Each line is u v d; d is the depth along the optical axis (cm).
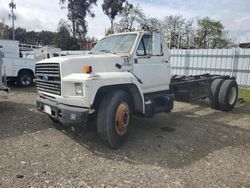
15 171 372
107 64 494
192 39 2477
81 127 576
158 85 599
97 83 434
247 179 373
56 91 473
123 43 557
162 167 400
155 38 547
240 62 1454
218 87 829
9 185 335
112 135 450
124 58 515
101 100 458
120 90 477
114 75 464
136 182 352
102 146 476
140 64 544
